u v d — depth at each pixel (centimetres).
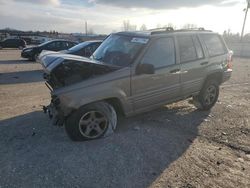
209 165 418
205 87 668
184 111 679
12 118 612
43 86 1024
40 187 351
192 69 618
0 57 2308
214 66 676
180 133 539
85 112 470
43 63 522
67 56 530
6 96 841
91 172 388
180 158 437
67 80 473
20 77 1227
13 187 350
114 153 443
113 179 373
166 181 372
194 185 364
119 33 614
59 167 397
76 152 443
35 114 639
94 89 466
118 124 572
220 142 505
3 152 441
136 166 408
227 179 381
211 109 707
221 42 727
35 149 452
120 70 496
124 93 501
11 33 6322
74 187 354
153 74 536
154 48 544
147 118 618
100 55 577
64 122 479
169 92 577
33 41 4744
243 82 1169
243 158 447
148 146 473
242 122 614
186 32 630
